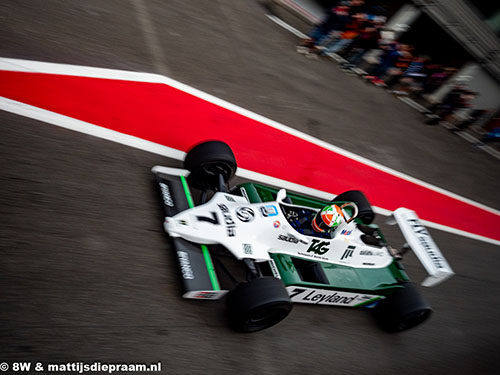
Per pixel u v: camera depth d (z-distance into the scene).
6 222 4.00
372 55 12.41
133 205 4.85
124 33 7.45
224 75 8.20
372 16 11.73
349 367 5.19
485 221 10.43
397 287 5.71
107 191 4.82
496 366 7.02
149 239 4.64
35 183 4.45
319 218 4.99
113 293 4.04
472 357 6.84
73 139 5.09
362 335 5.68
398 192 8.95
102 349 3.67
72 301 3.80
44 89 5.40
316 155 8.04
